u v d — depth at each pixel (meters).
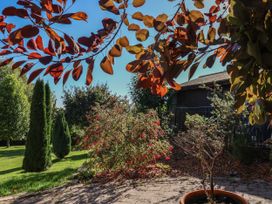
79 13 1.09
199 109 11.14
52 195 5.65
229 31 1.00
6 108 20.11
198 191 3.77
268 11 0.85
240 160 7.42
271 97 1.23
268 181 6.18
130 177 6.93
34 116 8.97
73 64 1.16
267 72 1.08
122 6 1.18
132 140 7.17
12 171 9.11
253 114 1.42
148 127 7.32
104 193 5.70
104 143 7.34
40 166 8.82
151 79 1.32
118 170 7.15
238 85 1.16
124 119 7.46
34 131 8.94
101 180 6.75
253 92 1.22
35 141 8.91
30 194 5.73
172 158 8.88
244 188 5.68
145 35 1.21
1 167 10.19
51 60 1.13
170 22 1.20
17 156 14.16
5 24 1.15
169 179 6.66
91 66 1.18
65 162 10.82
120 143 7.25
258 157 7.55
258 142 7.87
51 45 1.13
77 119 19.80
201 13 1.19
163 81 1.27
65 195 5.63
